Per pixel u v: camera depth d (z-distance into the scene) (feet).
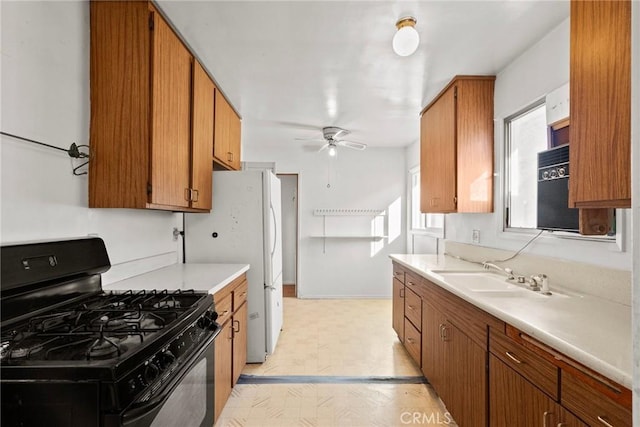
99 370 2.61
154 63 5.11
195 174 6.86
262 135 13.44
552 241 6.02
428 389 7.46
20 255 3.78
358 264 16.10
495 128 8.00
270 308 8.80
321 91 8.82
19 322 3.72
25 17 4.10
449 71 7.70
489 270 7.75
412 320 8.57
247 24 5.78
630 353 2.97
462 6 5.30
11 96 3.96
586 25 3.70
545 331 3.53
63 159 4.69
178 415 3.85
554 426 3.43
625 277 4.58
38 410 2.62
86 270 4.64
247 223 8.74
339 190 16.02
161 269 7.44
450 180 8.32
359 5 5.26
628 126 3.19
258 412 6.58
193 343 4.03
